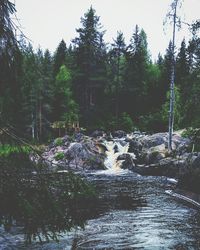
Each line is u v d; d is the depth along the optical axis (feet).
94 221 47.14
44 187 18.01
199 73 75.97
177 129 168.66
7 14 18.86
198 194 62.18
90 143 137.69
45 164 19.02
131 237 40.47
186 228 44.70
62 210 18.29
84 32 207.51
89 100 224.94
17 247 33.27
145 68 248.11
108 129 195.31
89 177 98.94
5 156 18.26
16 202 17.06
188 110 75.56
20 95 20.52
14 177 17.93
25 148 18.62
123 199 63.67
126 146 146.41
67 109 199.00
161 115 190.19
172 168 98.07
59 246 35.50
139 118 207.72
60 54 255.29
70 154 127.44
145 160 119.14
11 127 19.25
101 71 214.48
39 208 17.46
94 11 207.92
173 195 68.03
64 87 203.72
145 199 63.98
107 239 39.47
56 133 188.85
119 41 230.07
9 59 19.42
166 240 39.68
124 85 224.33
